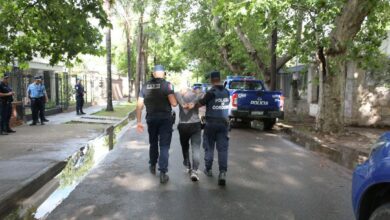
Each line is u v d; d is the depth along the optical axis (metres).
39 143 11.55
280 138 13.80
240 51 25.33
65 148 10.77
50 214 5.65
